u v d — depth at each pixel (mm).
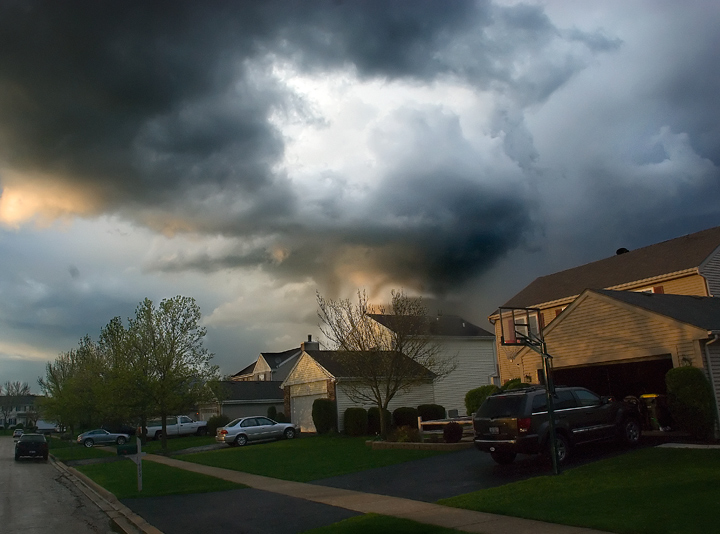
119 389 31547
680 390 16391
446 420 24109
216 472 20391
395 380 26859
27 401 139375
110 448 39875
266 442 33656
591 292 20359
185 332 33500
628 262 30891
